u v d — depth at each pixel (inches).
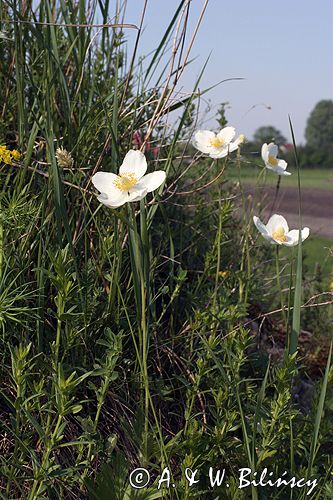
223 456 97.3
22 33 123.6
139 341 104.0
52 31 117.0
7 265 94.7
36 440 98.0
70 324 93.8
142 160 91.7
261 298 133.1
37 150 123.8
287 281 169.8
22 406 85.6
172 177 138.3
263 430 94.7
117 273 103.4
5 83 127.3
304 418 106.5
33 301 106.6
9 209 96.5
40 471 82.3
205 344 95.9
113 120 108.6
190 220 145.6
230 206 111.9
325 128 2746.1
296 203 564.7
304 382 141.9
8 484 84.4
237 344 99.7
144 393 105.9
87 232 113.3
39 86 125.6
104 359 101.5
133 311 113.4
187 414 96.7
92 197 115.6
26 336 100.1
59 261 87.1
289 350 100.3
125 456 100.8
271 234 106.8
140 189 89.5
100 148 123.0
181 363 113.1
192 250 137.9
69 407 81.7
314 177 952.3
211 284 131.0
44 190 104.2
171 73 113.8
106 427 103.3
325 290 171.3
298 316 100.3
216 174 144.9
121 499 90.4
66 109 120.8
